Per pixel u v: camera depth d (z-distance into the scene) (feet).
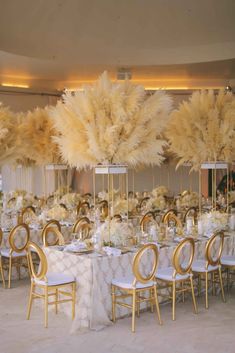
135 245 21.61
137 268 17.93
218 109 26.96
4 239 26.53
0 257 24.48
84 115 20.04
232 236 25.26
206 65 41.91
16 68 43.78
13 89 48.49
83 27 31.91
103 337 17.28
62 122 20.45
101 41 34.78
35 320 19.20
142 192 52.54
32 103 49.80
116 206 32.17
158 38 34.63
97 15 30.25
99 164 21.38
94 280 18.24
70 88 51.08
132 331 17.83
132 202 36.29
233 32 33.09
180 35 33.96
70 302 19.67
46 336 17.40
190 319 19.42
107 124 19.92
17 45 33.88
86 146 20.36
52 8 28.53
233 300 22.39
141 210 39.01
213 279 23.07
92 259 18.28
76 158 20.68
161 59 38.63
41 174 51.83
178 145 27.86
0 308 20.79
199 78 49.24
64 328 18.26
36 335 17.51
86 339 17.10
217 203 41.24
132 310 18.17
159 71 44.96
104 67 43.14
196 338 17.26
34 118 33.68
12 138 30.63
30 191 51.49
